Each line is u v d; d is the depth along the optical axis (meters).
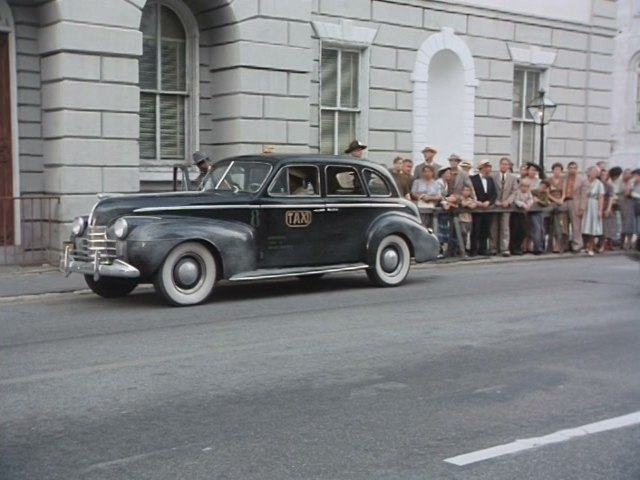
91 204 13.51
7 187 13.68
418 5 18.34
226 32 15.38
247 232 10.45
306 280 12.73
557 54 21.34
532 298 11.06
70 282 11.89
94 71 13.41
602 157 22.64
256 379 6.64
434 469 4.72
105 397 6.12
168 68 15.56
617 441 5.24
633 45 32.06
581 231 17.58
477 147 19.77
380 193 11.95
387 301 10.66
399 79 18.20
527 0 20.47
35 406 5.89
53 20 13.23
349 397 6.17
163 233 9.78
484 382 6.63
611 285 12.53
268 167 10.87
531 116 21.11
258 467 4.73
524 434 5.36
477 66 19.61
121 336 8.29
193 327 8.77
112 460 4.82
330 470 4.69
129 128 13.84
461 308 10.15
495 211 16.17
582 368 7.13
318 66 16.92
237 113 15.37
